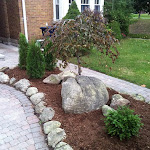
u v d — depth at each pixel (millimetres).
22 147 2836
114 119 2746
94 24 3906
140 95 4234
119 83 5375
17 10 9211
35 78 5141
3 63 7078
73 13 8836
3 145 2885
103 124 3141
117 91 4504
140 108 3660
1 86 5086
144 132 2920
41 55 5031
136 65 7020
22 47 5773
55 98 4023
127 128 2678
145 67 6785
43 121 3410
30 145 2875
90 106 3492
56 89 4484
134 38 12602
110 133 2809
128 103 3658
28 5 9039
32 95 4312
